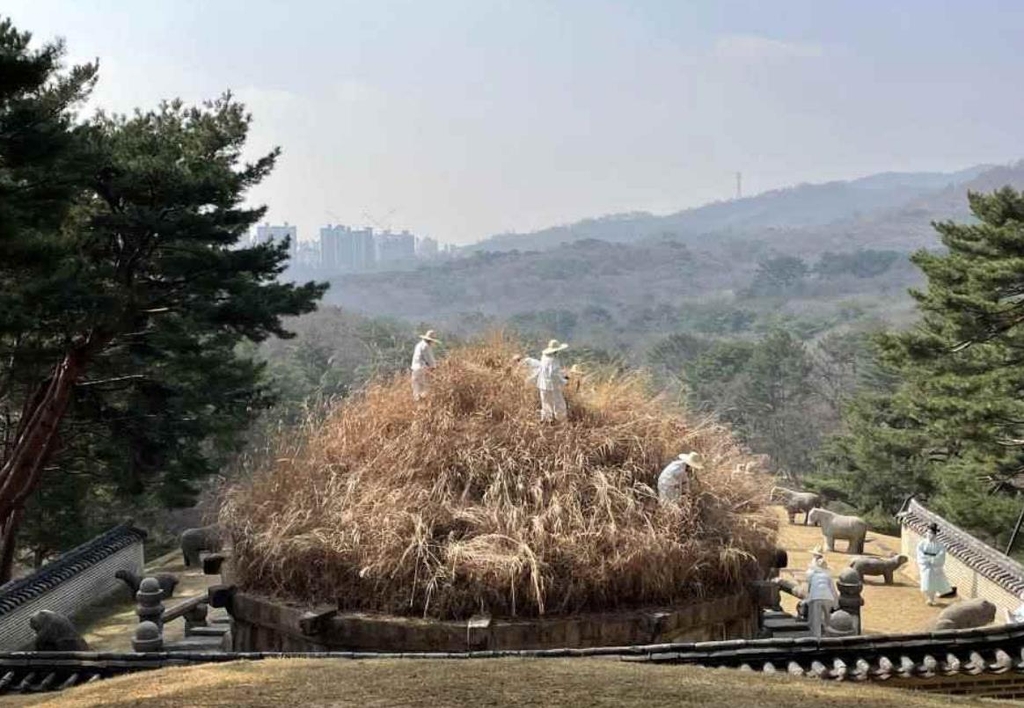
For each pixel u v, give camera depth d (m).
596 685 7.33
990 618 15.91
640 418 13.01
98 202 19.97
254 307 19.92
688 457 11.73
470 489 11.51
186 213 18.45
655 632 10.34
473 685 7.29
